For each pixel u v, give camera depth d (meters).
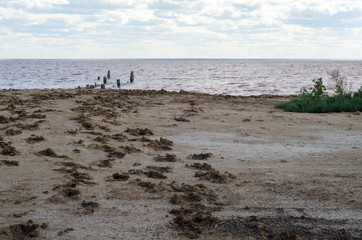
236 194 4.49
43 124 8.05
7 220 3.49
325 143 7.80
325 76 51.72
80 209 3.85
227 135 8.47
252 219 3.69
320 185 4.86
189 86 31.70
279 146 7.46
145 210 3.89
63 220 3.55
